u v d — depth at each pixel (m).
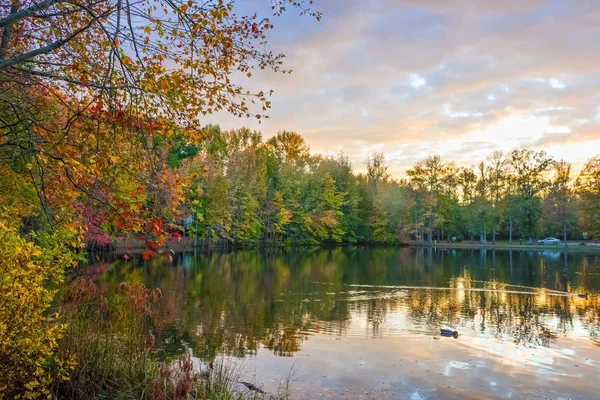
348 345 11.16
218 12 4.59
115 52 4.23
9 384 4.82
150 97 4.76
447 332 12.43
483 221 62.97
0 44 5.36
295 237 61.06
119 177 5.00
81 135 4.87
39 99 5.41
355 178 71.88
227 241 51.38
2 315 4.50
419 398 7.95
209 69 5.04
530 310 16.05
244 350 10.48
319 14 5.18
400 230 65.62
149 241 4.77
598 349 11.12
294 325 13.18
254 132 59.84
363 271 28.48
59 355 6.50
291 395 7.84
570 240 70.12
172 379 7.10
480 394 8.20
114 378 6.60
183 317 13.58
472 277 25.72
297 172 62.09
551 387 8.59
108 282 19.41
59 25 4.88
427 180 66.19
